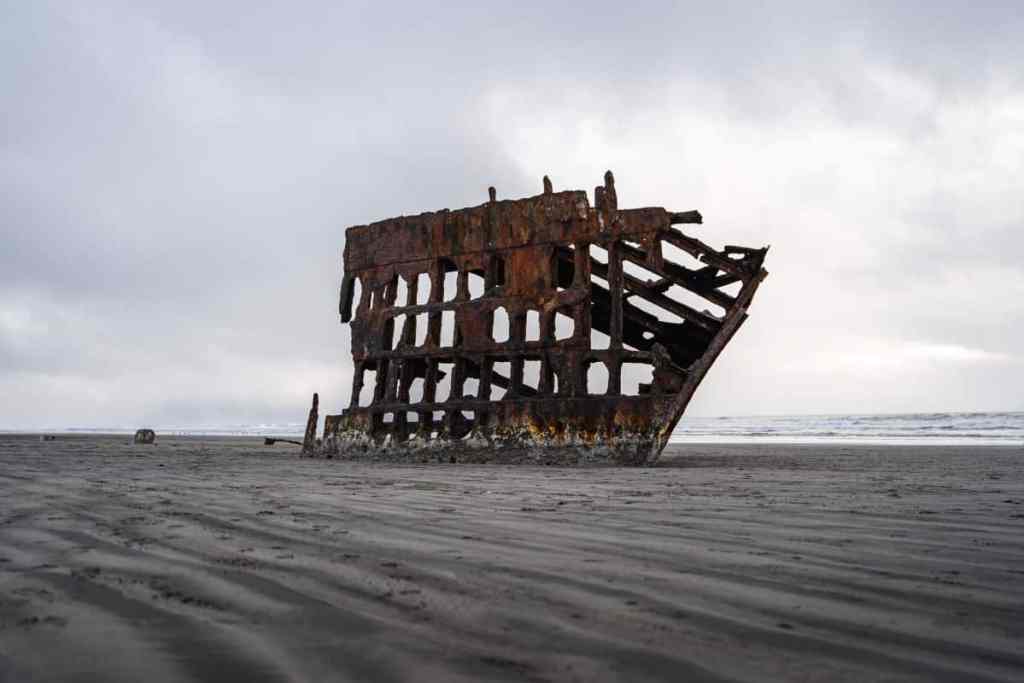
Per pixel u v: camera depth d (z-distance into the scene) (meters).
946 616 1.95
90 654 1.63
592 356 10.45
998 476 7.51
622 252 10.66
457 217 12.24
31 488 5.30
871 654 1.65
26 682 1.47
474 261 11.89
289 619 1.92
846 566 2.57
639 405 9.83
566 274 13.30
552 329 10.88
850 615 1.96
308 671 1.53
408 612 1.98
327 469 8.54
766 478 7.07
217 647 1.68
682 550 2.88
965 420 54.44
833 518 3.84
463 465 9.98
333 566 2.57
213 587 2.26
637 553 2.82
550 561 2.66
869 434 37.38
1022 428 40.28
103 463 9.03
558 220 11.12
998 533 3.32
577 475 7.56
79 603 2.07
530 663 1.59
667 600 2.11
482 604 2.06
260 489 5.45
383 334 12.87
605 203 10.77
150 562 2.63
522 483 6.38
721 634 1.79
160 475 6.85
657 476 7.44
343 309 13.79
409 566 2.57
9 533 3.25
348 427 12.73
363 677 1.50
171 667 1.55
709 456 14.09
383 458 11.93
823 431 43.84
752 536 3.23
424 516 3.88
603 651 1.66
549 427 10.41
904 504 4.54
